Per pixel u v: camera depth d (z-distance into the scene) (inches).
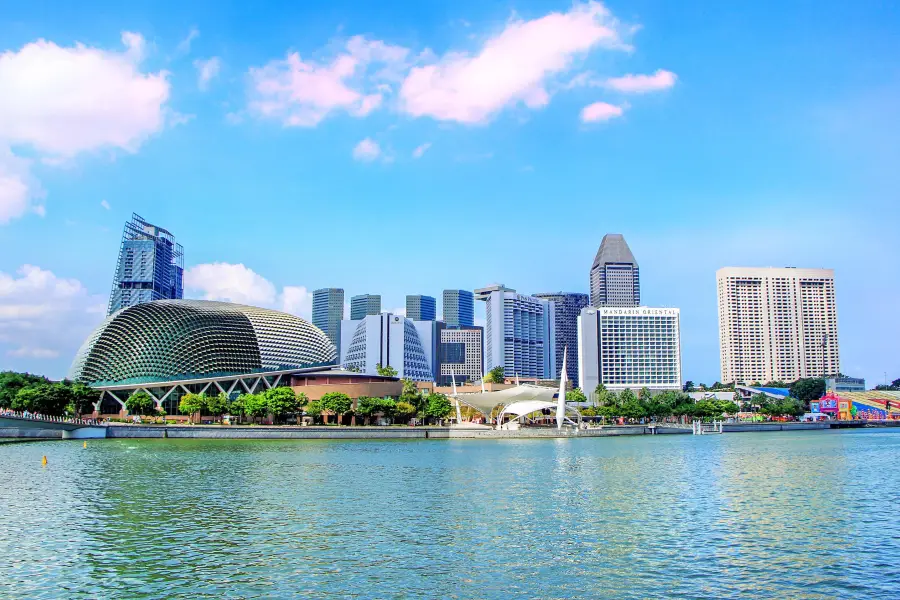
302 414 7313.0
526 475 3257.9
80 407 6648.6
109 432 5812.0
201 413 7273.6
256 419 7140.8
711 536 1898.4
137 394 7283.5
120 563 1589.6
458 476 3184.1
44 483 2832.2
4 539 1817.2
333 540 1819.6
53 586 1427.2
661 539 1857.8
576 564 1600.6
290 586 1427.2
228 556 1653.5
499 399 7583.7
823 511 2304.4
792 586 1444.4
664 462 4025.6
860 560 1647.4
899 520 2145.7
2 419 5118.1
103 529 1939.0
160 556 1651.1
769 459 4315.9
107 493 2578.7
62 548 1724.9
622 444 5895.7
